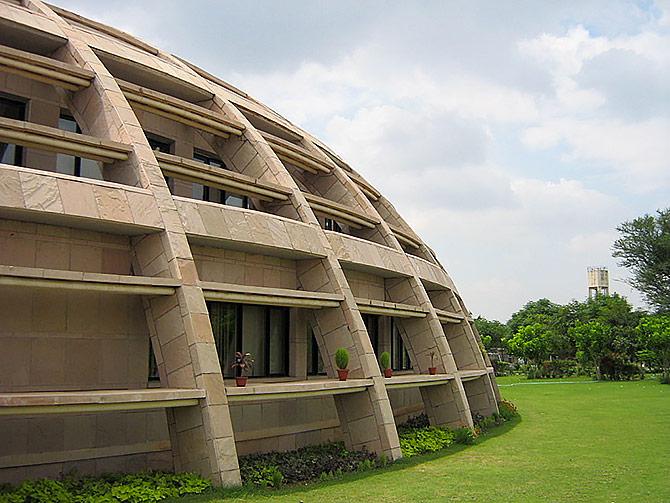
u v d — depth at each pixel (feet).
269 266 78.48
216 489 55.26
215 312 78.18
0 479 54.44
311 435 84.43
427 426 100.07
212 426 56.59
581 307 365.81
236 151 82.89
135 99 70.18
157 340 60.59
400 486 60.59
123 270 64.13
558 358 312.50
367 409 75.66
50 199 53.93
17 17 67.26
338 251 83.35
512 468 70.69
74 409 50.08
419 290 99.86
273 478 59.36
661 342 226.17
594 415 125.70
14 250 57.16
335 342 77.71
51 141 58.03
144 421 64.95
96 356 63.00
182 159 67.92
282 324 87.45
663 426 108.47
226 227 67.41
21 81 68.23
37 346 58.95
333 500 54.39
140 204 59.98
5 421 55.62
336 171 101.45
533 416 124.36
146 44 93.09
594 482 63.41
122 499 51.13
